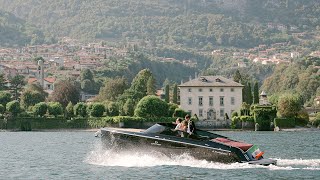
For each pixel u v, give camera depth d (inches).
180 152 2721.5
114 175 2573.8
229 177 2490.2
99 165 2869.1
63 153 3796.8
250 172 2598.4
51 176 2615.7
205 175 2527.1
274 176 2513.5
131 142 2775.6
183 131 2736.2
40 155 3651.6
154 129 2778.1
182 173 2573.8
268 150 4087.1
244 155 2704.2
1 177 2605.8
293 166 2790.4
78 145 4746.6
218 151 2684.5
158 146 2738.7
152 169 2677.2
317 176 2519.7
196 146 2694.4
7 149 4254.4
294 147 4429.1
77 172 2701.8
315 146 4559.5
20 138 6358.3
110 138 2815.0
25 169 2878.9
